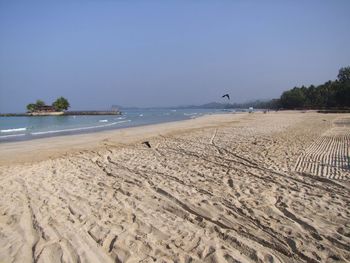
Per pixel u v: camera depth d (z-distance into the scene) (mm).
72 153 11672
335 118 35000
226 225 4555
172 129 23266
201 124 29406
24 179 7430
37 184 6941
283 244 3947
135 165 8938
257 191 6199
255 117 43812
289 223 4594
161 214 5023
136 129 24672
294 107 100375
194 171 8031
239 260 3549
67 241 4035
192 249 3828
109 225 4562
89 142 15500
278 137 15289
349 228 4414
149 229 4422
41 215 4969
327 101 87250
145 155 10688
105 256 3674
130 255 3668
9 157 11016
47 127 32344
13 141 17359
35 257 3635
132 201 5652
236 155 10234
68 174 7930
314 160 9367
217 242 4020
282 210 5129
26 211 5160
